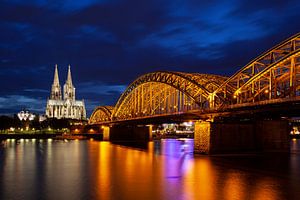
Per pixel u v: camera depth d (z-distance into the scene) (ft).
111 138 648.79
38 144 543.80
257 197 140.36
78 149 418.72
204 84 336.08
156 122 488.85
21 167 237.04
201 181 175.52
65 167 236.22
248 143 304.91
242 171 205.87
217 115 298.15
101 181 178.60
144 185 166.71
